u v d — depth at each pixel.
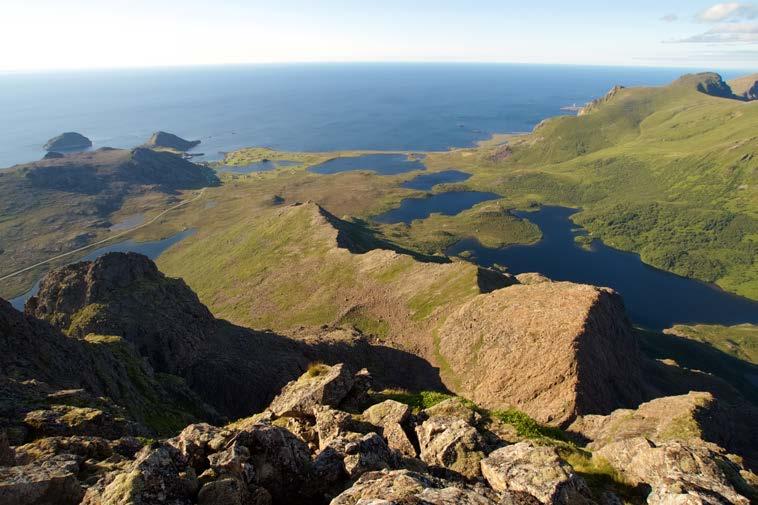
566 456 21.97
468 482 18.33
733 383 163.00
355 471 17.50
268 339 114.81
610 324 106.88
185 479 16.02
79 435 26.84
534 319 105.25
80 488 16.88
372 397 30.17
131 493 14.33
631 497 18.23
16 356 52.28
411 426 23.84
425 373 117.06
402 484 14.64
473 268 152.50
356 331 136.62
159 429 54.25
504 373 98.00
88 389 54.25
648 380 113.88
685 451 18.80
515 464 17.45
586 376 86.75
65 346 59.03
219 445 18.66
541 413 83.62
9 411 28.58
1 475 16.39
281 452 18.05
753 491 16.88
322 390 27.80
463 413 26.34
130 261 125.06
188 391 73.38
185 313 115.44
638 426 52.38
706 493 15.35
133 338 102.31
